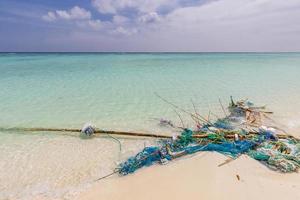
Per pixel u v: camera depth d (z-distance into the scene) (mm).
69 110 10484
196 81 18078
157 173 5406
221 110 10414
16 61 40406
